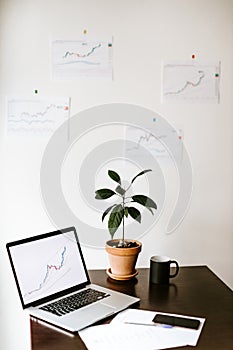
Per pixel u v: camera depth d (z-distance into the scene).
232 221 2.53
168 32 2.38
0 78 2.29
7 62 2.29
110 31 2.34
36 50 2.30
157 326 1.78
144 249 2.48
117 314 1.87
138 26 2.35
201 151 2.46
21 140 2.33
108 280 2.23
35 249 2.01
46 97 2.33
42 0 2.28
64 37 2.31
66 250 2.12
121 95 2.38
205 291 2.12
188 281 2.23
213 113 2.45
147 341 1.67
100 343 1.65
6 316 2.41
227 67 2.43
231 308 1.94
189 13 2.38
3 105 2.31
